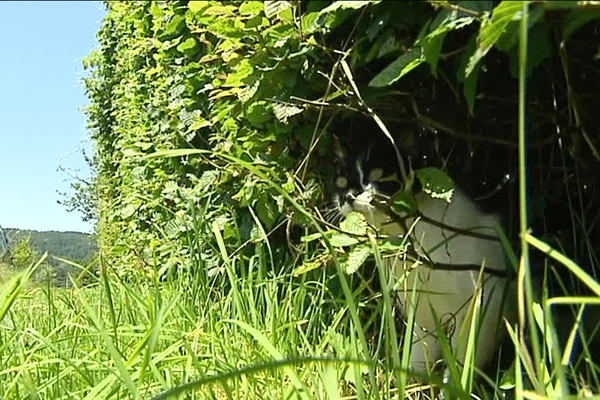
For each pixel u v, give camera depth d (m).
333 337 1.98
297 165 2.96
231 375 1.25
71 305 2.94
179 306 2.84
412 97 2.29
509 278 2.21
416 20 1.94
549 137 2.18
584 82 2.12
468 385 1.58
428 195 2.53
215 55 3.03
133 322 2.80
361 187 2.87
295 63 2.54
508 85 2.24
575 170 2.25
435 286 2.50
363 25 2.20
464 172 2.57
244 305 2.79
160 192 5.20
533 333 1.23
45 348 2.47
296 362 1.27
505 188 2.52
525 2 1.02
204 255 3.76
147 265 4.46
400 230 2.76
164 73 5.50
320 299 2.74
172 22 4.19
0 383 1.95
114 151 10.21
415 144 2.75
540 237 2.33
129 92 7.79
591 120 2.12
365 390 2.08
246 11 2.46
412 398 2.27
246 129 3.18
